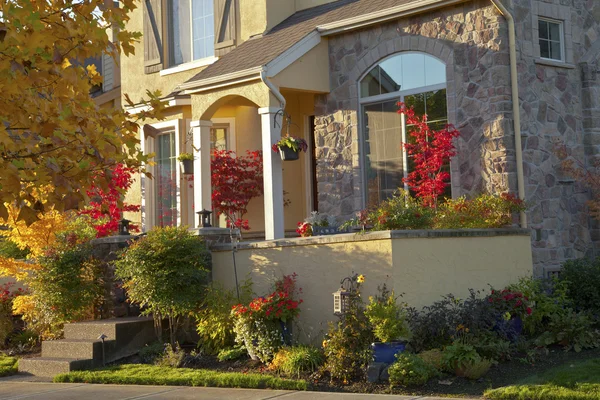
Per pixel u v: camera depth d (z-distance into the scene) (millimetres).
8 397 9250
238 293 11406
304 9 16828
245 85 14102
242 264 11547
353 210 14195
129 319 12008
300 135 16078
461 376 8727
